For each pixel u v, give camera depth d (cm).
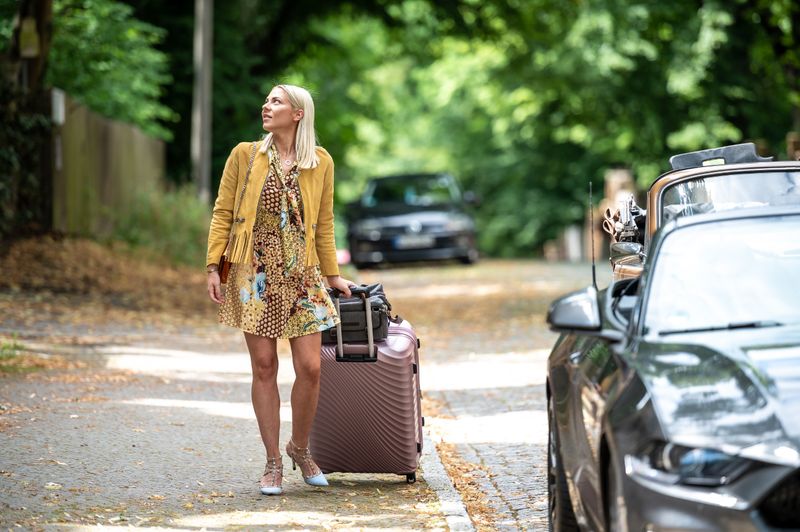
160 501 1114
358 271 5134
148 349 2188
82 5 3797
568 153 8381
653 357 797
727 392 730
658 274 893
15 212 3225
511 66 6406
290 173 1148
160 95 5019
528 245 9012
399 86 9988
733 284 872
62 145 3403
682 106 5662
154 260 3728
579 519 873
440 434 1524
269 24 5925
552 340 2484
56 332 2316
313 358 1162
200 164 4678
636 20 5231
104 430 1416
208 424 1489
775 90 5016
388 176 5431
